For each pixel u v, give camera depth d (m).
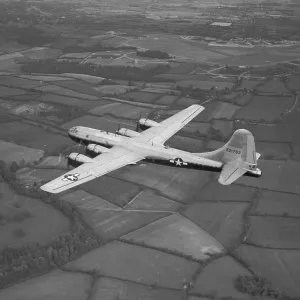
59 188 51.66
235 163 56.97
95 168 57.59
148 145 65.06
